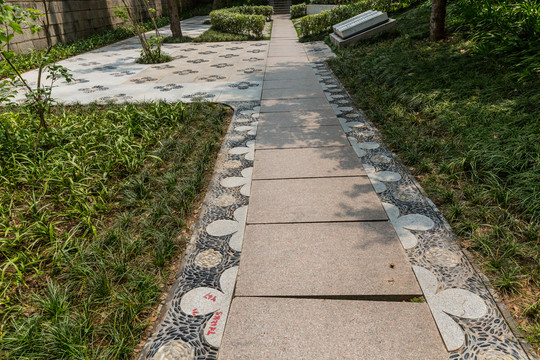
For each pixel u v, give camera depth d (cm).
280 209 334
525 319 211
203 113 597
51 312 224
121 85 829
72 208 332
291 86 779
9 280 256
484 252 263
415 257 264
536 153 351
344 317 216
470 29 869
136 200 350
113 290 244
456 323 209
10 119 506
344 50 1052
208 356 195
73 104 673
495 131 412
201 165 417
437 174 377
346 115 584
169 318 221
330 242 284
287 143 484
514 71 578
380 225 302
